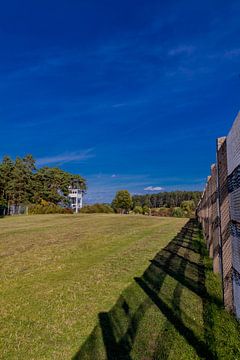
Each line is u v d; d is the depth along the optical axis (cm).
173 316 445
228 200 446
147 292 571
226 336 367
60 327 438
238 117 362
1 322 468
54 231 2044
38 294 607
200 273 696
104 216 3888
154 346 361
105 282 666
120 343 375
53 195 6291
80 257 1018
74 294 591
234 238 410
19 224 2806
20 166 5941
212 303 482
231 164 416
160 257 941
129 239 1471
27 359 352
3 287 671
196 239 1352
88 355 352
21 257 1073
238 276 388
